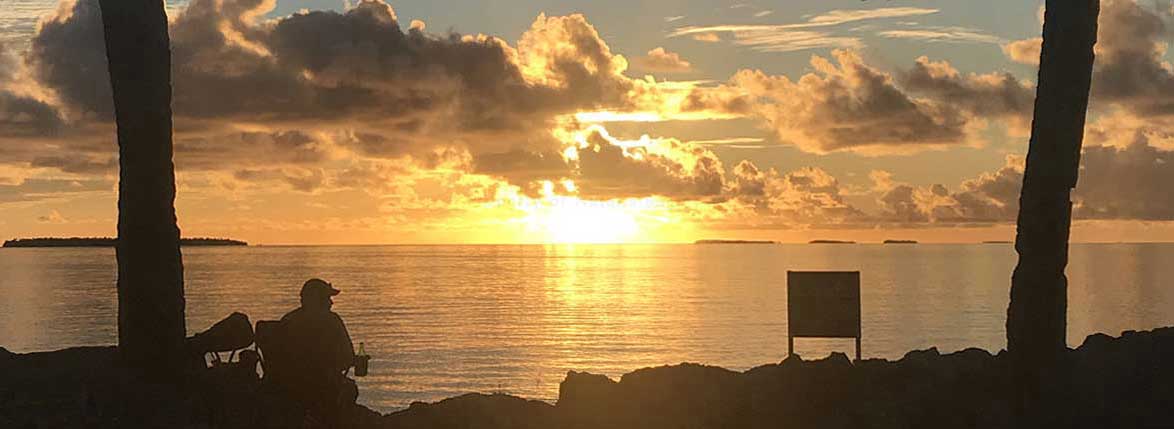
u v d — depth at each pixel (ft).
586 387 37.70
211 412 32.35
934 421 35.35
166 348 34.63
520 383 232.12
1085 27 36.27
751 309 467.93
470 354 294.46
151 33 34.73
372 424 35.83
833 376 37.37
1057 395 36.06
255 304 499.92
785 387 36.94
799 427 35.12
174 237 35.24
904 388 37.01
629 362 271.90
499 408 38.01
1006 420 35.47
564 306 501.15
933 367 38.29
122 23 34.53
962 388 37.17
